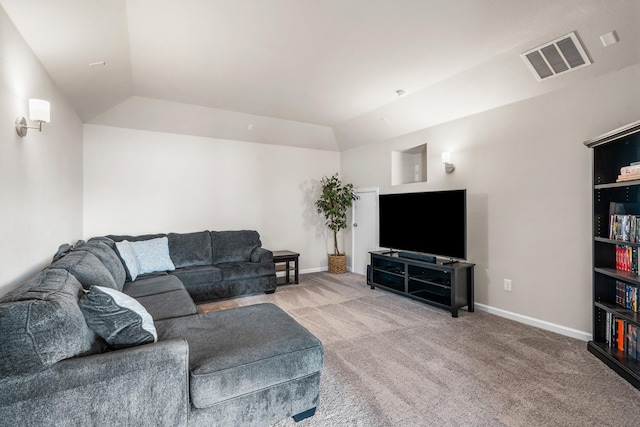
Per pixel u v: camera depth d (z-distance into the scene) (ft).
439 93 11.55
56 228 8.83
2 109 5.49
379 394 6.21
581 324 8.84
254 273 13.37
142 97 12.44
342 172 19.43
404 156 16.25
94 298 4.38
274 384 5.03
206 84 11.19
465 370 7.13
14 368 3.38
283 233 17.87
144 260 11.75
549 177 9.51
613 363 7.07
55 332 3.60
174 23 7.34
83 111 11.62
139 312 4.92
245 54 8.93
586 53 7.98
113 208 13.47
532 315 9.96
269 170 17.40
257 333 5.83
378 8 6.82
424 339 8.86
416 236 12.80
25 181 6.55
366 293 13.79
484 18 7.22
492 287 11.10
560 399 6.03
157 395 4.16
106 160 13.32
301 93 12.09
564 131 9.14
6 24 5.62
